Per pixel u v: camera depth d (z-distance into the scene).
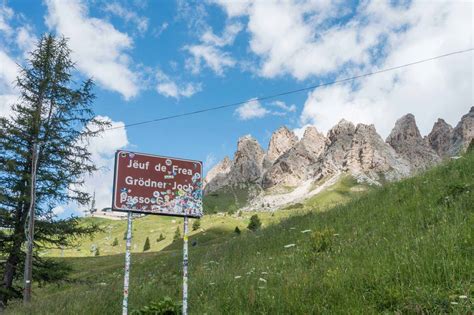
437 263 6.87
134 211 7.63
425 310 5.78
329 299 6.85
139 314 8.34
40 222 21.36
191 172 8.25
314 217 17.94
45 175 21.17
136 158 7.87
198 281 11.11
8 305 19.77
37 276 21.23
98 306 10.30
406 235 9.38
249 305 7.52
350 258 9.05
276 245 15.94
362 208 15.34
